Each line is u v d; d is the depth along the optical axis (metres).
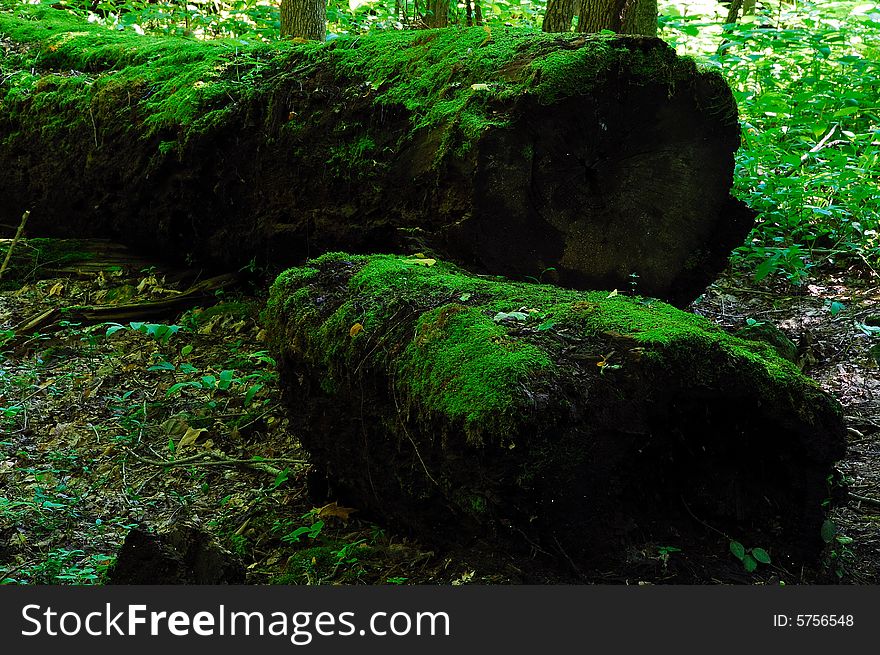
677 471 3.04
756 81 8.07
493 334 2.96
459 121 4.20
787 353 4.63
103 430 4.54
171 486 4.06
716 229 4.73
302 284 3.63
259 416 4.50
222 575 2.82
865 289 5.68
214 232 5.65
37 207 6.49
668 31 10.17
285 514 3.70
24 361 5.20
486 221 4.18
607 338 2.95
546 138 4.19
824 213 5.99
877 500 3.56
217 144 5.36
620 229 4.52
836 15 9.12
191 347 4.68
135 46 6.52
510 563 2.88
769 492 3.04
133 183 5.78
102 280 6.05
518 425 2.68
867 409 4.36
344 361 3.28
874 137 6.88
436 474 2.98
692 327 2.96
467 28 4.82
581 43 4.26
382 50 4.96
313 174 4.92
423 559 3.14
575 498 2.81
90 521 3.80
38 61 6.91
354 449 3.38
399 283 3.46
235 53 5.78
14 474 4.16
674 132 4.48
